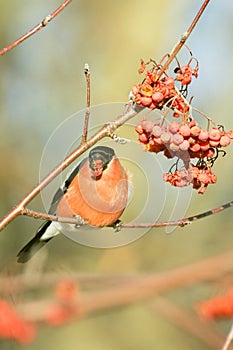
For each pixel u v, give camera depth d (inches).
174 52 286.2
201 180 299.0
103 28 759.7
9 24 759.7
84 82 753.0
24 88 751.7
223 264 368.2
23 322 380.8
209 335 422.6
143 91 286.5
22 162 714.8
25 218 652.1
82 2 765.9
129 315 638.5
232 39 718.5
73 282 386.0
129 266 645.3
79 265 634.2
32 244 392.8
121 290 377.1
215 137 287.1
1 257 628.7
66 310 383.9
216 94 692.7
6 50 312.0
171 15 748.6
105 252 649.6
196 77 290.4
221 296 382.9
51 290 428.8
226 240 652.7
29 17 765.9
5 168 703.1
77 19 768.9
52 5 768.3
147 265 650.8
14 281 386.9
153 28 746.8
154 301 415.8
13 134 727.1
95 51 757.3
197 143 289.3
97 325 636.7
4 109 735.7
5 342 436.8
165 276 371.2
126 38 750.5
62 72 756.6
